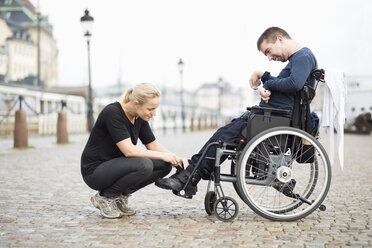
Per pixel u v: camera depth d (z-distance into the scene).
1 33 37.91
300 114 3.39
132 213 3.59
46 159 8.45
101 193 3.51
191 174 3.35
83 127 21.86
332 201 4.25
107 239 2.83
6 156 8.97
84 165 3.46
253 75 3.77
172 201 4.26
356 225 3.24
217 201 3.36
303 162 3.48
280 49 3.45
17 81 38.59
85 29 14.86
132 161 3.31
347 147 13.05
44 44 45.22
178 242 2.76
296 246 2.66
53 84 49.00
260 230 3.08
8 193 4.62
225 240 2.81
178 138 17.95
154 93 3.23
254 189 4.73
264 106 3.48
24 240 2.79
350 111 25.50
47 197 4.43
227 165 7.68
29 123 16.91
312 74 3.43
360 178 6.05
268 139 3.34
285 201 4.11
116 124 3.33
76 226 3.19
